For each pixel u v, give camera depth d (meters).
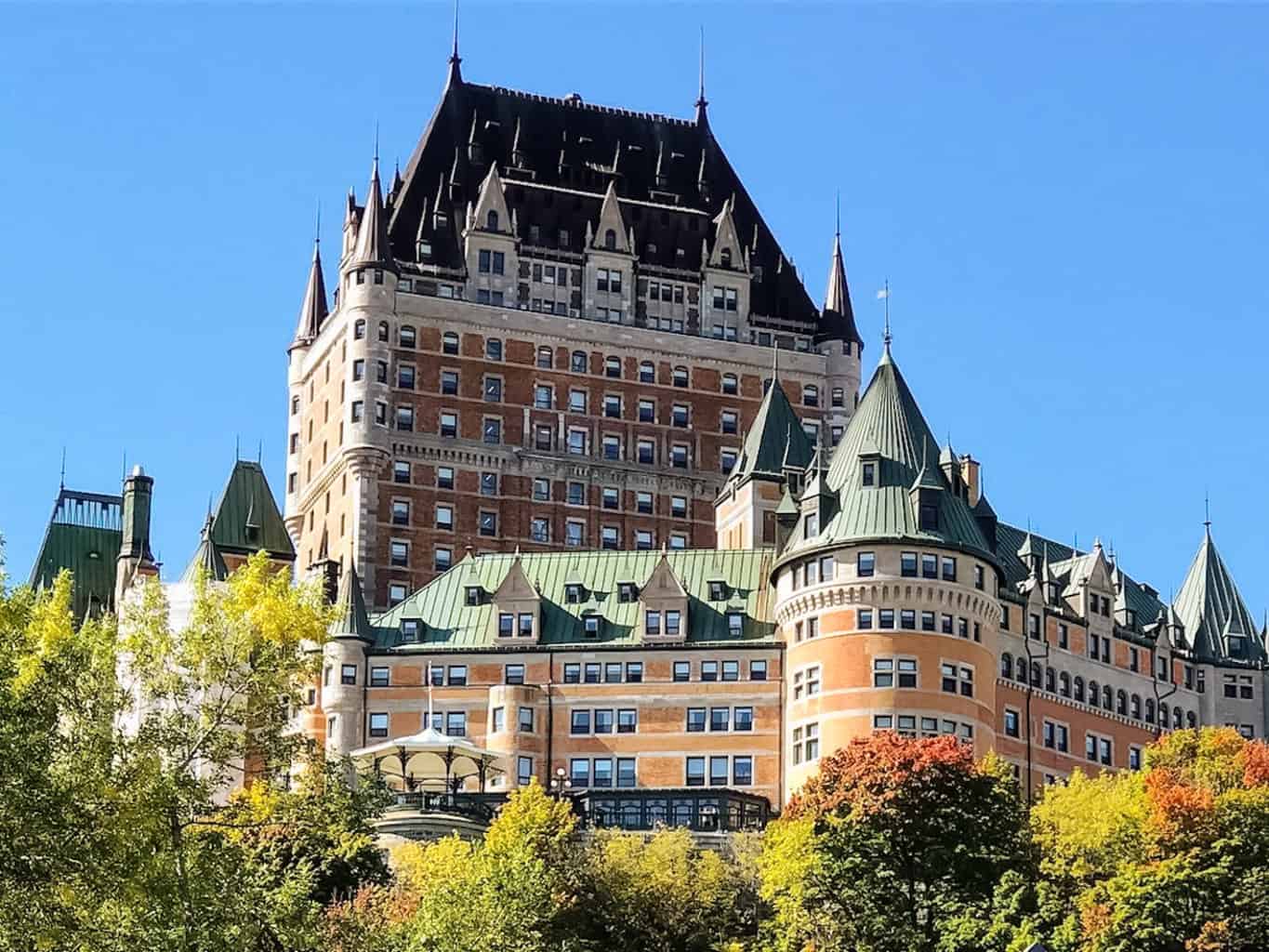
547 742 173.25
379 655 176.12
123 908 87.69
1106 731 183.12
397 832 154.62
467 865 132.88
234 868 90.31
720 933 141.62
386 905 127.25
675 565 179.88
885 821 135.25
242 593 94.44
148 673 93.12
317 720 174.88
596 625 176.75
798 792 156.25
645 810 165.25
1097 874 136.38
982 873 134.62
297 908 91.44
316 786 94.44
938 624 167.25
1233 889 132.12
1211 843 135.62
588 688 173.75
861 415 175.38
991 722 169.62
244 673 93.38
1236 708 192.50
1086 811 140.75
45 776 85.62
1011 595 177.62
